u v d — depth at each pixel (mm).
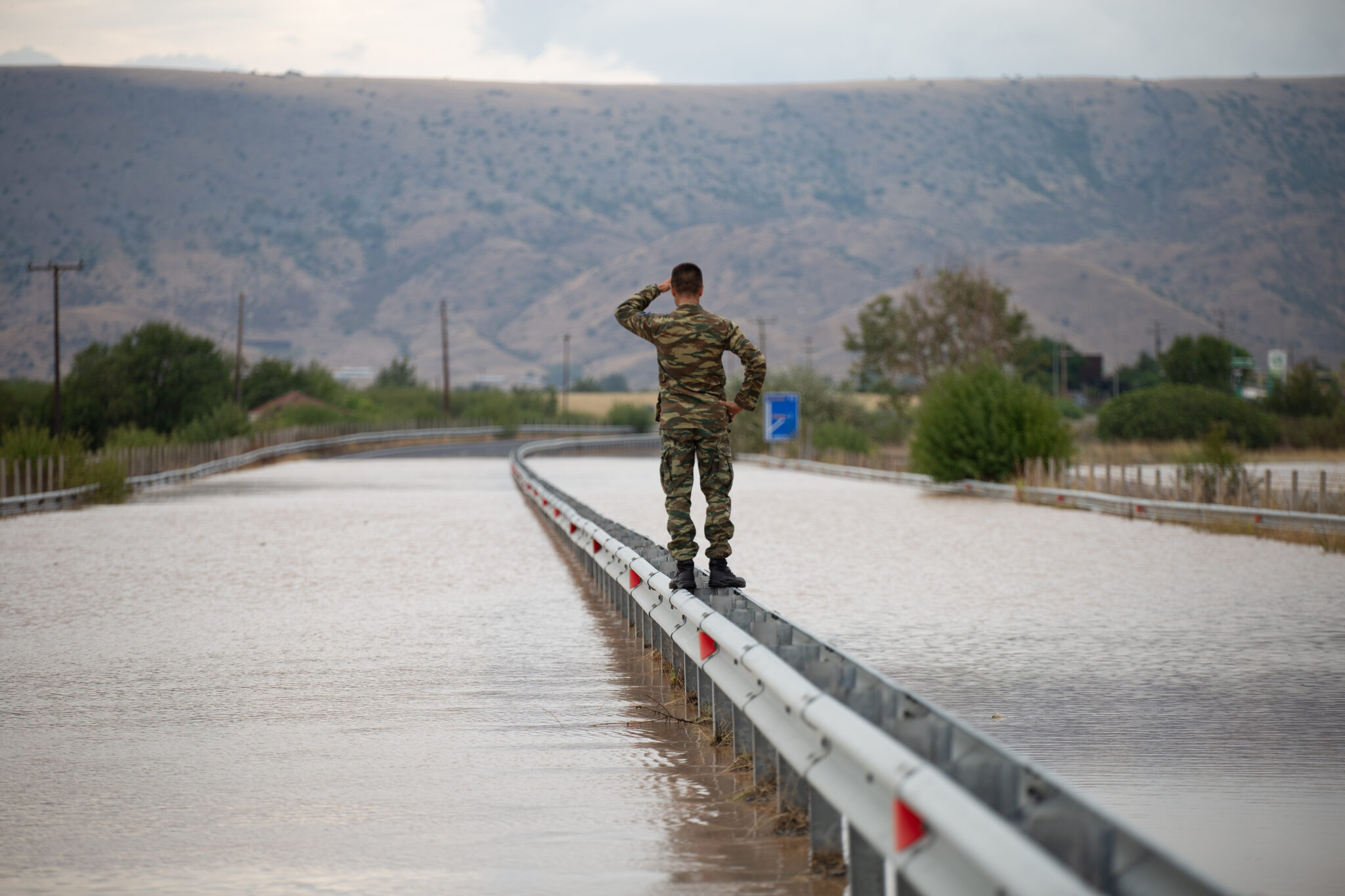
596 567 55312
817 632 43469
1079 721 30203
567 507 63750
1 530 89062
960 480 136875
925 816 12617
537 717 30547
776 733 19344
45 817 22547
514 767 25922
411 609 49219
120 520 97875
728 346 30391
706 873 19203
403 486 149250
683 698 32500
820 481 165125
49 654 39562
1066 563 66625
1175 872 10547
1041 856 10602
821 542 79188
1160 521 95500
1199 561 68125
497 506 113438
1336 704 32062
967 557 69938
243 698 32844
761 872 19172
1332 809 23125
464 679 35312
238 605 50688
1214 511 89750
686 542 30047
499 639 42062
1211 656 38906
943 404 138125
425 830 21688
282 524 92938
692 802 23156
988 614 47625
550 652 39531
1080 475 129375
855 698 16891
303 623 45750
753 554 71188
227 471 187500
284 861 20078
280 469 197250
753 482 161125
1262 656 38844
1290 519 81625
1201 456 111688
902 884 14055
